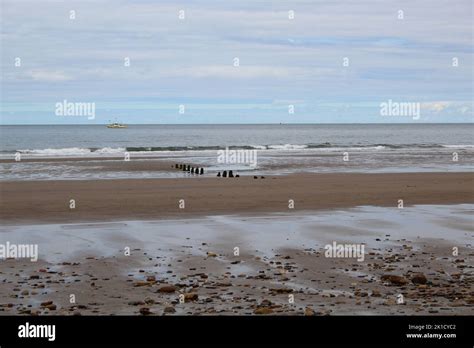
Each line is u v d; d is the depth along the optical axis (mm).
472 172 41656
